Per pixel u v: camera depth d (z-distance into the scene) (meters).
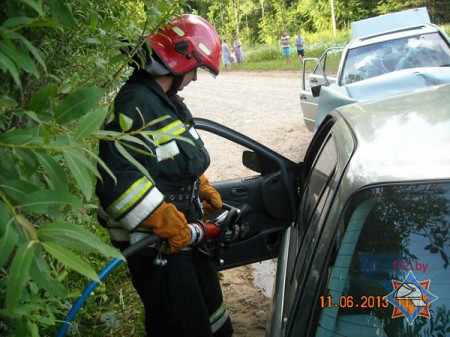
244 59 31.91
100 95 1.32
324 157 2.86
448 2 31.61
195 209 2.78
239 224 3.10
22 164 1.50
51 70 2.57
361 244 1.81
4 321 1.67
